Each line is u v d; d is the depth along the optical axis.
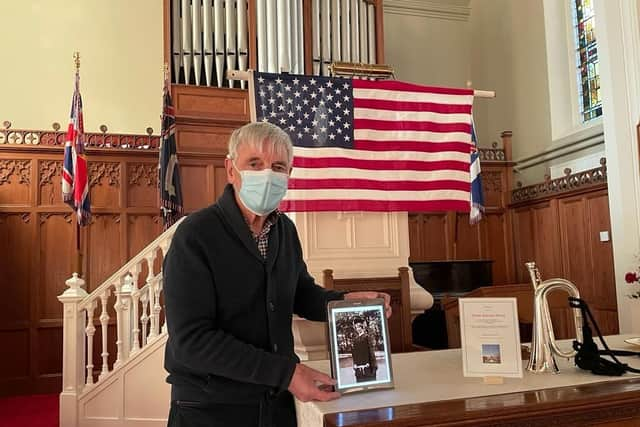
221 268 1.47
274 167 1.56
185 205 6.58
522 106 8.31
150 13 7.58
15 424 4.79
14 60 6.99
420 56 9.30
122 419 4.53
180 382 1.50
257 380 1.33
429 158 3.36
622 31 5.43
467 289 6.07
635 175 5.28
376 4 7.82
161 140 6.04
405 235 3.30
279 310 1.58
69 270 6.32
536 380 1.51
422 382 1.52
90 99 7.18
